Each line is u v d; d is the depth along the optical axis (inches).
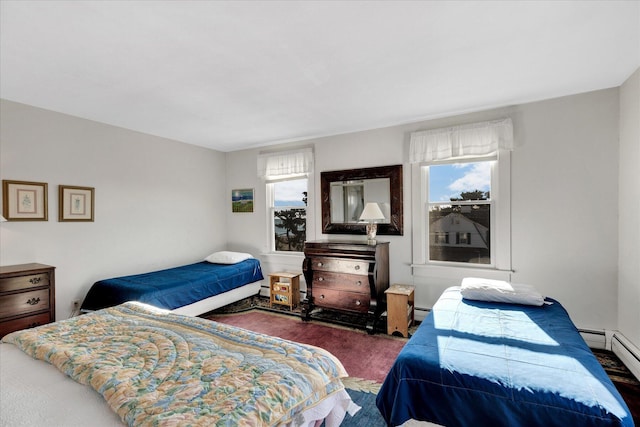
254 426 37.4
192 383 44.5
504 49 82.7
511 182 124.8
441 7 65.2
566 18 69.3
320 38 76.7
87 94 110.7
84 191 135.6
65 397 43.2
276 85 104.3
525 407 50.3
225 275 156.7
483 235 133.1
